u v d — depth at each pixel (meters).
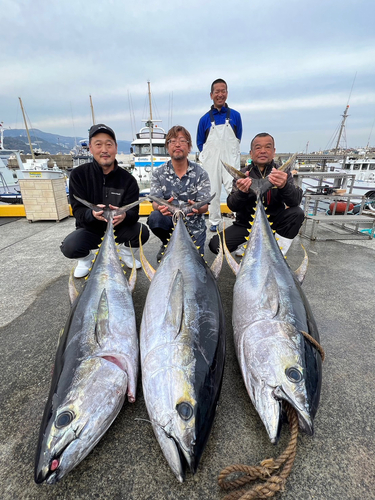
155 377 1.42
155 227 3.41
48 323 2.34
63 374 1.43
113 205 3.19
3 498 1.15
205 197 3.34
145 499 1.14
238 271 2.39
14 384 1.71
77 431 1.23
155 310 1.83
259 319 1.75
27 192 5.80
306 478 1.21
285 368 1.45
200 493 1.17
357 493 1.16
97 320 1.67
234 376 1.78
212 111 4.58
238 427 1.44
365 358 1.93
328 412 1.52
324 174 5.25
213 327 1.72
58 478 1.13
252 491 1.10
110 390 1.41
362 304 2.62
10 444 1.36
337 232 5.08
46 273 3.33
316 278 3.16
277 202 3.47
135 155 13.73
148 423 1.47
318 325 2.30
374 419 1.48
